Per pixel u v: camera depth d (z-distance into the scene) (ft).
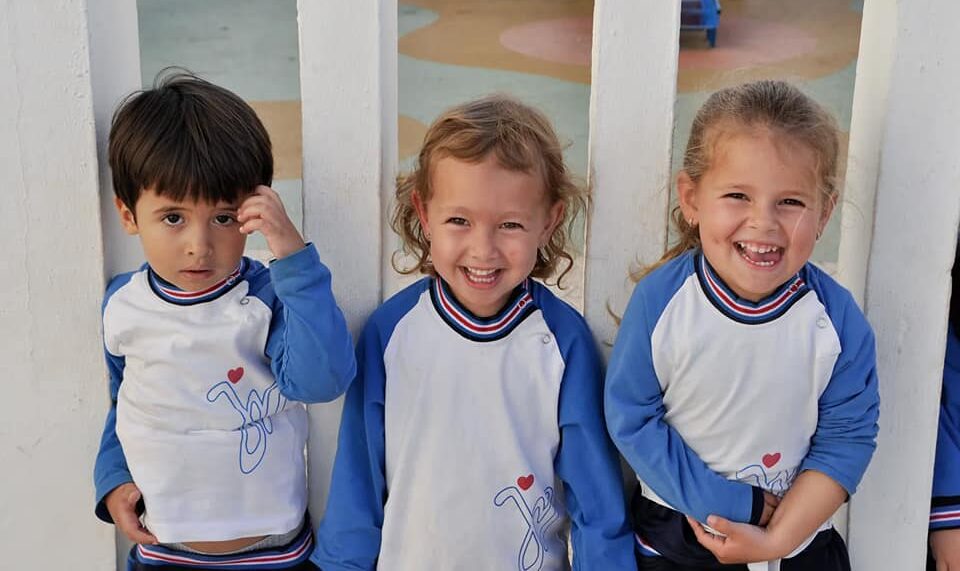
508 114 5.29
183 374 5.41
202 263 5.22
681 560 5.56
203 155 5.07
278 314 5.50
